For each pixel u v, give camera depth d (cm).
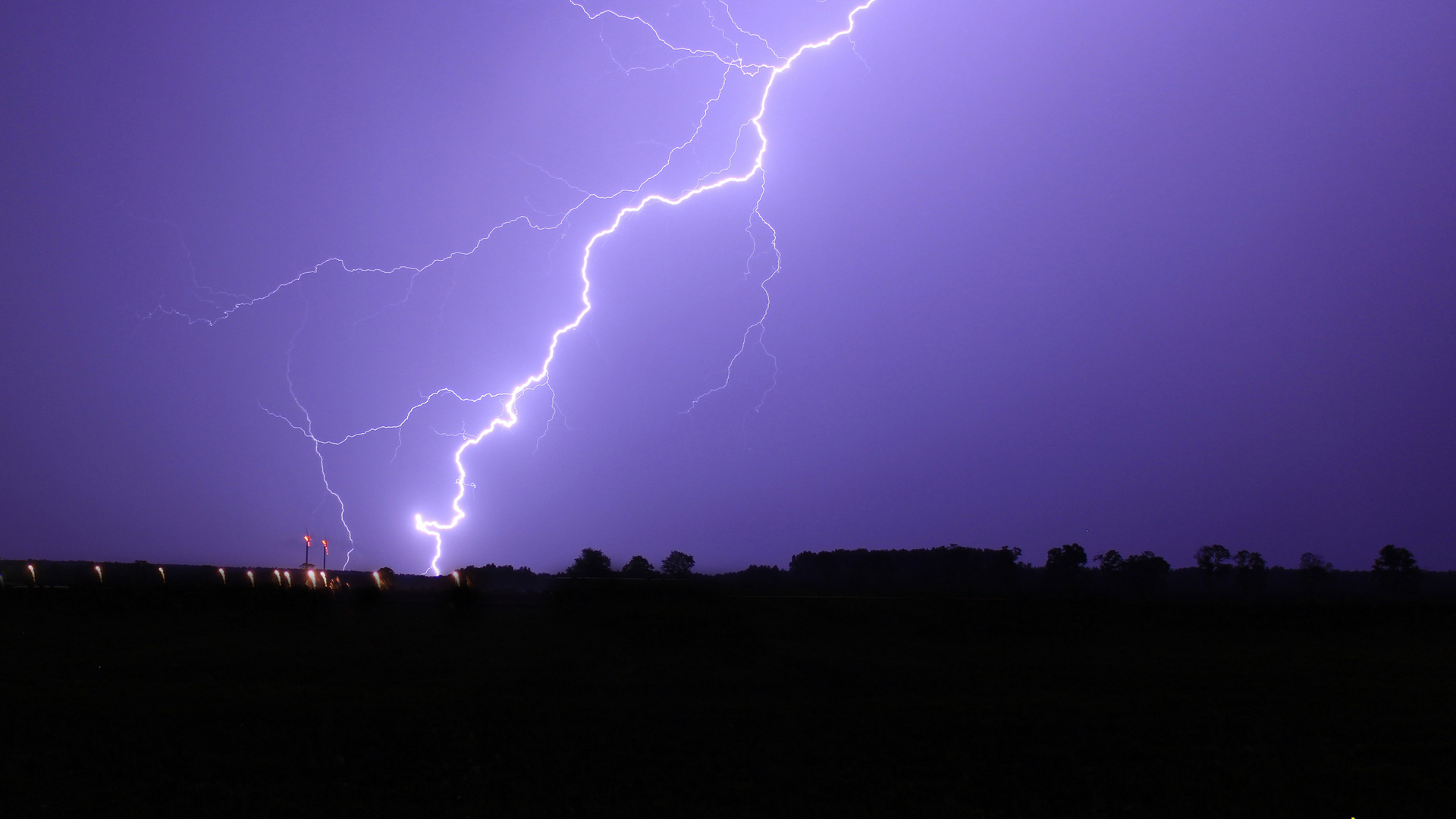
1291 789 808
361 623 1966
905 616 2133
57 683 1184
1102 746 941
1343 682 1371
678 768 844
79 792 743
